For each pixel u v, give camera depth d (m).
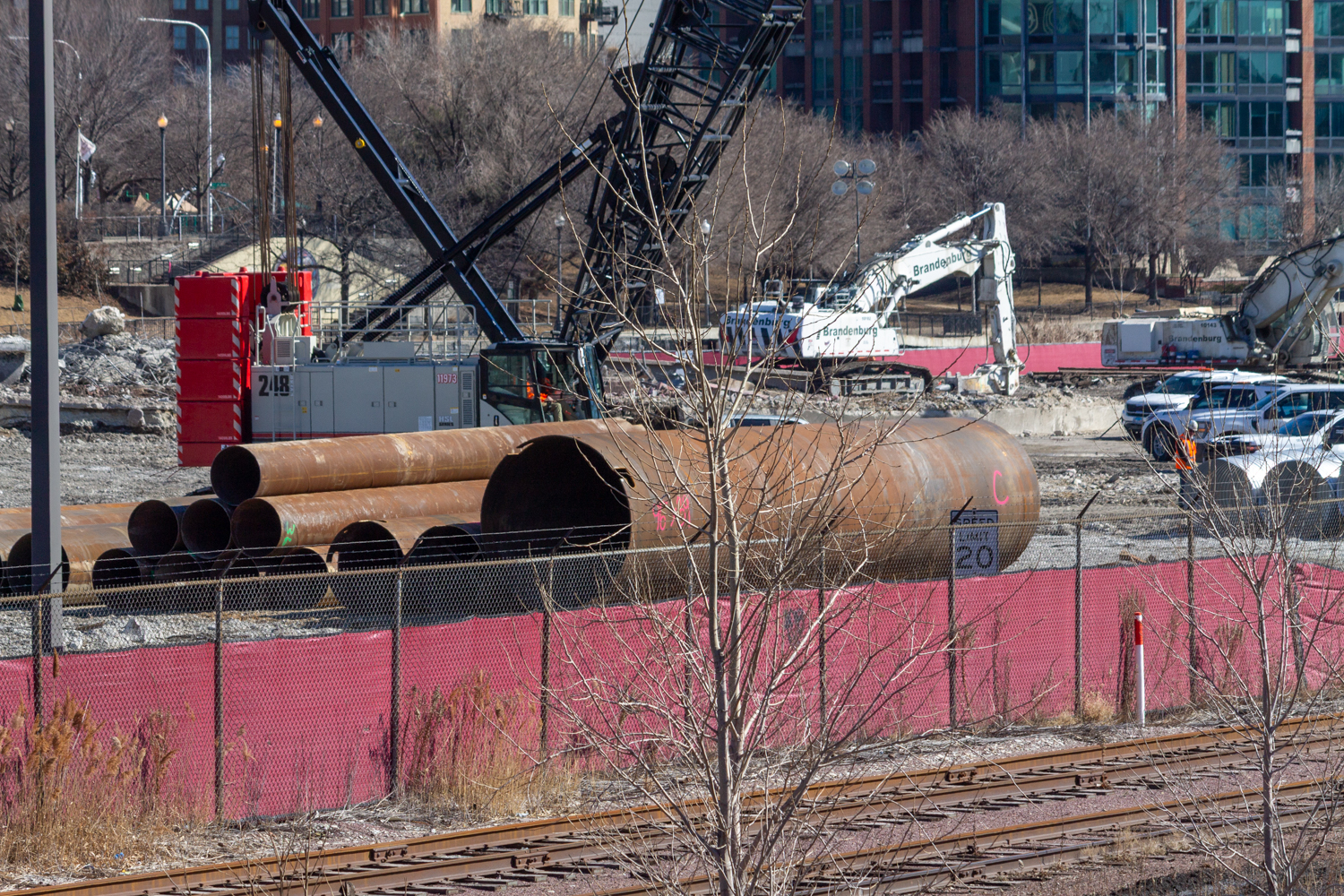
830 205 181.88
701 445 47.78
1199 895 30.78
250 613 55.31
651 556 46.81
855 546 48.94
